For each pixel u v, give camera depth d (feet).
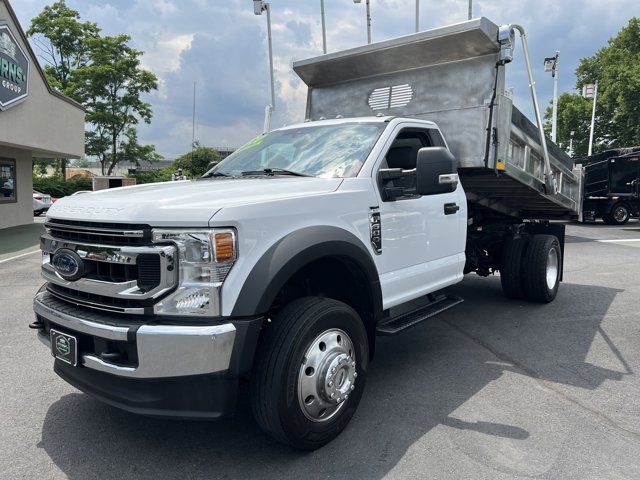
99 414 12.22
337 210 11.37
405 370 14.82
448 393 13.15
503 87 16.89
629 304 22.40
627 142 136.36
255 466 9.91
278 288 9.50
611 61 143.74
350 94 20.77
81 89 140.77
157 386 9.08
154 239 9.06
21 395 13.34
